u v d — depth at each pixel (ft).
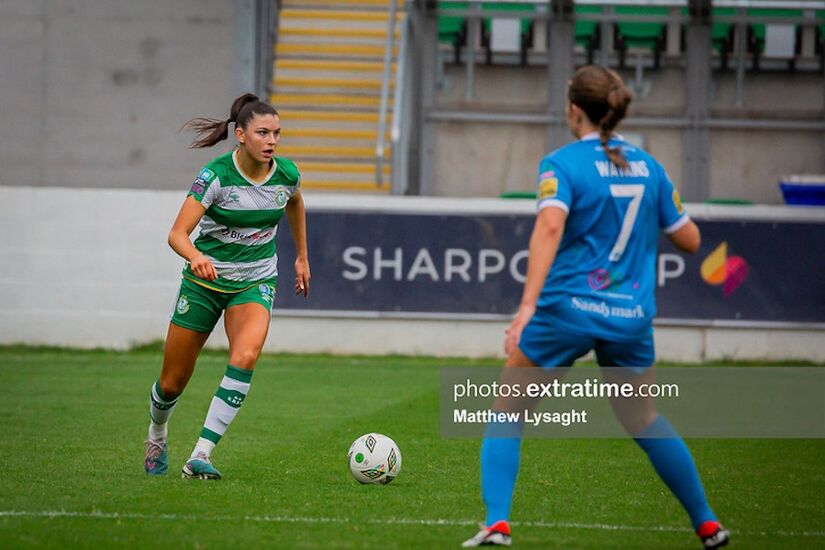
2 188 170.60
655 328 170.19
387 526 61.46
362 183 204.44
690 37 218.79
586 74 55.31
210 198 73.72
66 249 171.12
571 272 54.29
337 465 84.07
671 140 221.66
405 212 169.17
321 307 169.48
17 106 209.05
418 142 221.66
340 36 220.84
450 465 85.35
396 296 169.48
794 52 220.84
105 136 209.05
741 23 219.00
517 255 169.17
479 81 221.46
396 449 76.18
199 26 207.31
